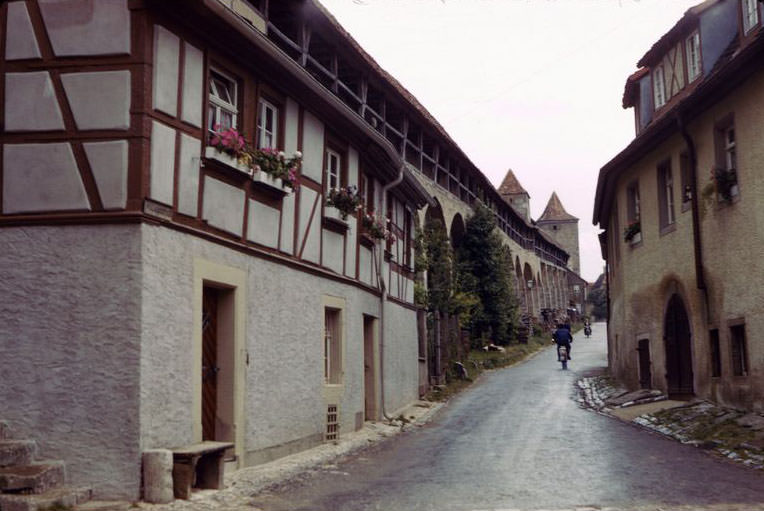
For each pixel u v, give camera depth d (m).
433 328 24.30
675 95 19.55
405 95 22.97
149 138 8.51
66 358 8.25
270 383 11.20
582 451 11.78
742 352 14.70
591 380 25.36
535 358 36.91
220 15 9.14
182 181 9.09
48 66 8.61
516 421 16.16
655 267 18.73
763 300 13.62
